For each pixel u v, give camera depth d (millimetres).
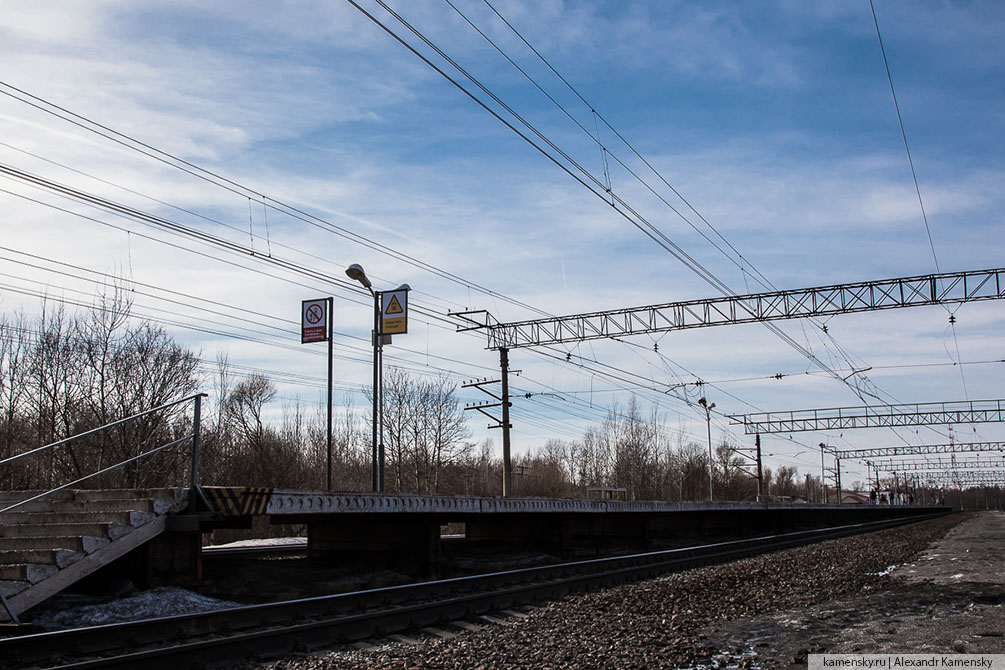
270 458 54188
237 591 14570
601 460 87562
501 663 9102
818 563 21797
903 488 135875
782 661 9383
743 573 18828
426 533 18203
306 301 23469
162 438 37312
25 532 12250
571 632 11062
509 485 37844
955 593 15086
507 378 37844
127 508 13016
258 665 9148
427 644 10273
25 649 8719
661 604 13703
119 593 12750
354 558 19266
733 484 98875
